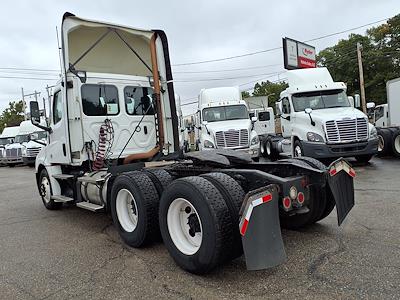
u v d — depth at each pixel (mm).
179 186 4109
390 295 3273
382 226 5289
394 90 15062
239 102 15930
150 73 7832
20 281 4156
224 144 14422
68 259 4805
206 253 3799
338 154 11500
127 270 4285
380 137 13977
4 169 24812
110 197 5629
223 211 3771
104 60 7539
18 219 7484
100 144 6863
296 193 4215
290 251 4520
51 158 7695
